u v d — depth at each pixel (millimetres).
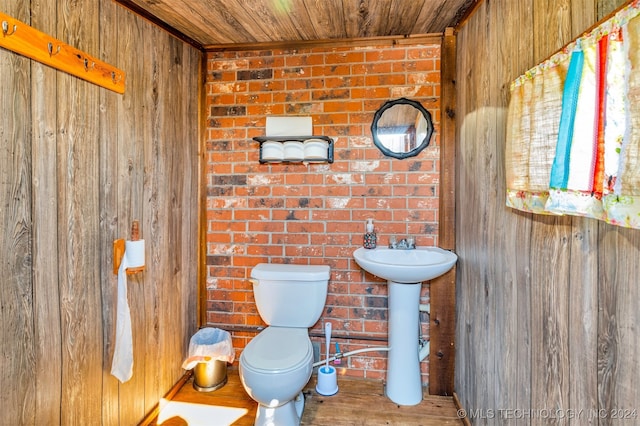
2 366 1003
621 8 669
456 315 1925
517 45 1200
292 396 1539
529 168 986
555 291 961
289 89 2135
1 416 1002
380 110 2039
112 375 1450
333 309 2131
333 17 1768
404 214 2051
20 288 1057
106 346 1418
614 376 743
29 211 1085
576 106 771
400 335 1884
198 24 1848
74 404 1258
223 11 1698
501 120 1329
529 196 1023
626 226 654
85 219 1310
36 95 1104
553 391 968
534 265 1073
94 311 1354
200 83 2186
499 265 1338
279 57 2141
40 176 1123
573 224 883
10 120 1020
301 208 2145
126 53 1540
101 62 1373
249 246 2199
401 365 1887
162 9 1667
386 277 1738
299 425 1704
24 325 1068
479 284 1555
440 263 1644
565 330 915
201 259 2225
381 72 2051
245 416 1770
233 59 2182
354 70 2074
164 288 1853
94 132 1355
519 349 1171
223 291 2232
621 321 724
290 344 1689
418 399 1885
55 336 1180
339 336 2119
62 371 1206
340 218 2109
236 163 2197
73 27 1247
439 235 2010
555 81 879
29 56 1069
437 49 2000
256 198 2186
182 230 2035
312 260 2143
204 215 2225
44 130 1135
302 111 2125
